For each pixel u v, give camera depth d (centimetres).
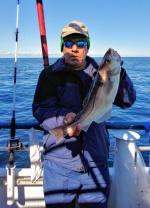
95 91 222
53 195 253
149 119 1093
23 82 2402
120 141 284
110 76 216
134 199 270
